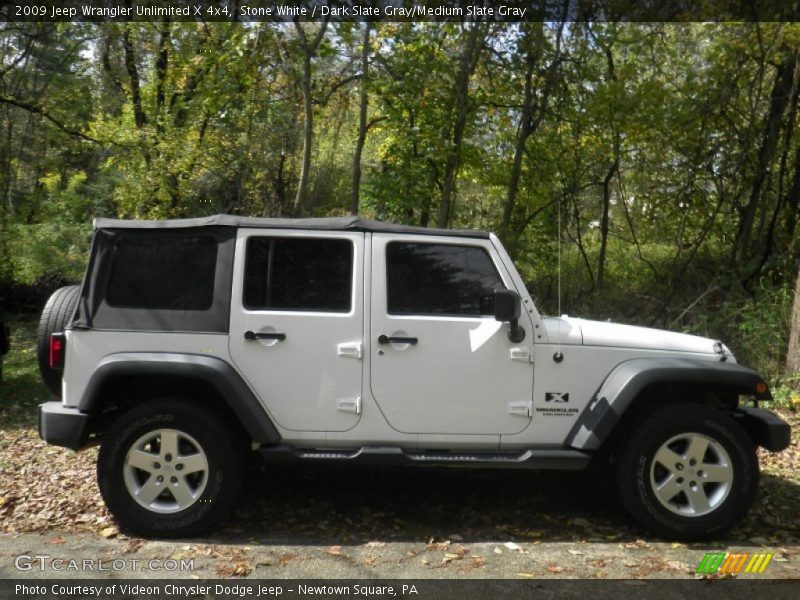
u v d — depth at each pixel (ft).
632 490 14.32
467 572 12.73
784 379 25.36
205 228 14.78
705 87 38.17
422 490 17.37
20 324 38.99
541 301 39.47
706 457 14.75
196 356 14.17
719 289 35.47
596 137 40.83
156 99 50.98
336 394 14.44
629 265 43.29
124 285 14.57
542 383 14.74
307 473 18.37
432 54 36.50
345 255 14.85
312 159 53.98
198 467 14.07
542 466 14.46
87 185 68.90
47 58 53.57
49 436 13.94
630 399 14.10
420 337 14.56
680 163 40.16
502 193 44.83
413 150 39.19
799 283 25.35
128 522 13.96
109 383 14.06
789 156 39.52
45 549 13.56
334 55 38.81
